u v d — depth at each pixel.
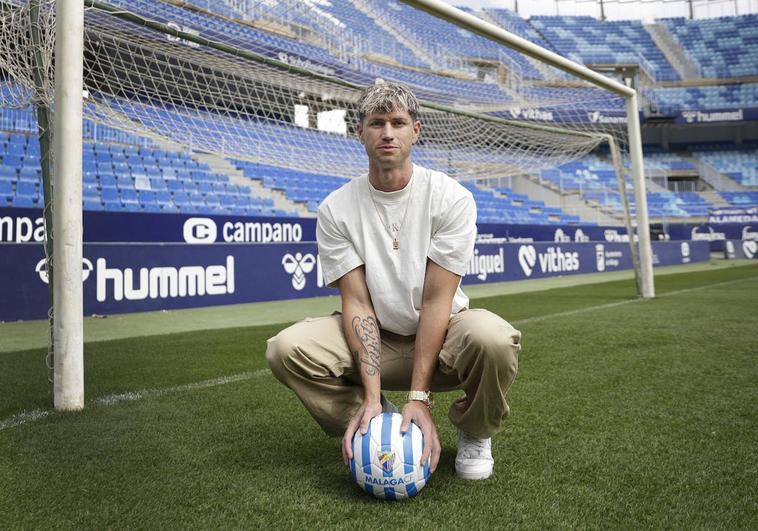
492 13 25.77
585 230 15.28
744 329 4.36
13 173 9.35
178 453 1.81
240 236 9.03
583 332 4.39
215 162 12.41
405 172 1.57
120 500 1.45
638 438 1.91
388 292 1.59
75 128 2.37
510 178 19.73
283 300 8.01
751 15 27.16
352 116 8.12
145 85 5.77
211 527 1.30
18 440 1.95
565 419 2.14
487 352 1.41
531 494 1.46
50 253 2.60
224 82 6.56
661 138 24.16
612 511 1.35
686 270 13.30
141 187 10.87
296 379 1.60
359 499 1.45
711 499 1.42
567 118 17.52
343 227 1.64
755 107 22.16
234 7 6.06
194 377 3.06
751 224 19.30
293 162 7.58
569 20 27.28
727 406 2.30
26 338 4.64
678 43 26.56
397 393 2.62
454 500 1.43
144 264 6.59
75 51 2.36
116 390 2.74
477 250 10.73
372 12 10.41
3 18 2.76
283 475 1.62
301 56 7.81
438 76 11.90
